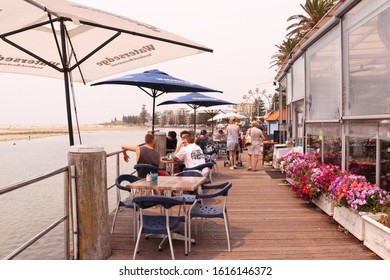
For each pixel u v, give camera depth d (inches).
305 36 349.4
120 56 201.6
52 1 124.0
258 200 301.1
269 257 173.5
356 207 189.5
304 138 378.9
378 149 201.5
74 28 181.8
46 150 2746.1
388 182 192.4
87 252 165.0
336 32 269.7
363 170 222.2
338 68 264.2
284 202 293.1
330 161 288.0
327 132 296.5
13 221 497.4
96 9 134.5
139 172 265.3
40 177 134.0
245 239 199.9
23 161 1589.6
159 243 194.7
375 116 204.1
